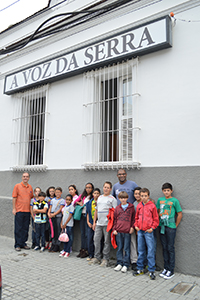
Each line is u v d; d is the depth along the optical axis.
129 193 4.67
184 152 4.45
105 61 5.42
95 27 5.95
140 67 5.12
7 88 7.49
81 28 6.18
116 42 5.29
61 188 6.00
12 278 3.99
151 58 5.00
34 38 6.48
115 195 4.83
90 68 5.77
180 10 4.75
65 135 6.21
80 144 5.91
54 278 3.98
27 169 6.76
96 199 4.90
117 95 5.66
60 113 6.39
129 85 5.52
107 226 4.52
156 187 4.66
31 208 5.88
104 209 4.63
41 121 6.98
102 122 5.84
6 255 5.25
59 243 5.45
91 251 4.92
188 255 4.13
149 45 4.82
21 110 7.35
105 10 5.72
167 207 4.16
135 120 5.06
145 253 4.22
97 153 5.67
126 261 4.29
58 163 6.24
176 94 4.65
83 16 5.91
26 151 7.17
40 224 5.62
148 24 4.88
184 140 4.48
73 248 5.57
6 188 7.33
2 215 7.12
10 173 7.29
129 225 4.29
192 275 4.06
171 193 4.46
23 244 5.77
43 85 6.78
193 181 4.30
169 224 4.09
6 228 6.97
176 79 4.68
